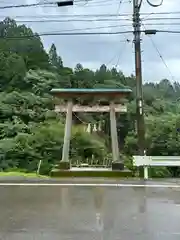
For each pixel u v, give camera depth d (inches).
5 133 1054.4
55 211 277.9
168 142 1058.1
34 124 1077.1
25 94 1224.2
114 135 588.4
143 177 539.2
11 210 279.7
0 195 347.9
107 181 457.4
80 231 221.5
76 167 643.5
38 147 959.6
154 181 461.4
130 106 1263.5
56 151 957.2
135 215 266.8
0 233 215.3
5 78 1354.6
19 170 798.5
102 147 946.7
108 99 595.2
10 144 957.8
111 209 287.0
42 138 967.6
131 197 340.5
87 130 964.6
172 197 341.7
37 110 1163.9
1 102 1165.7
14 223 240.1
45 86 1301.7
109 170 552.7
